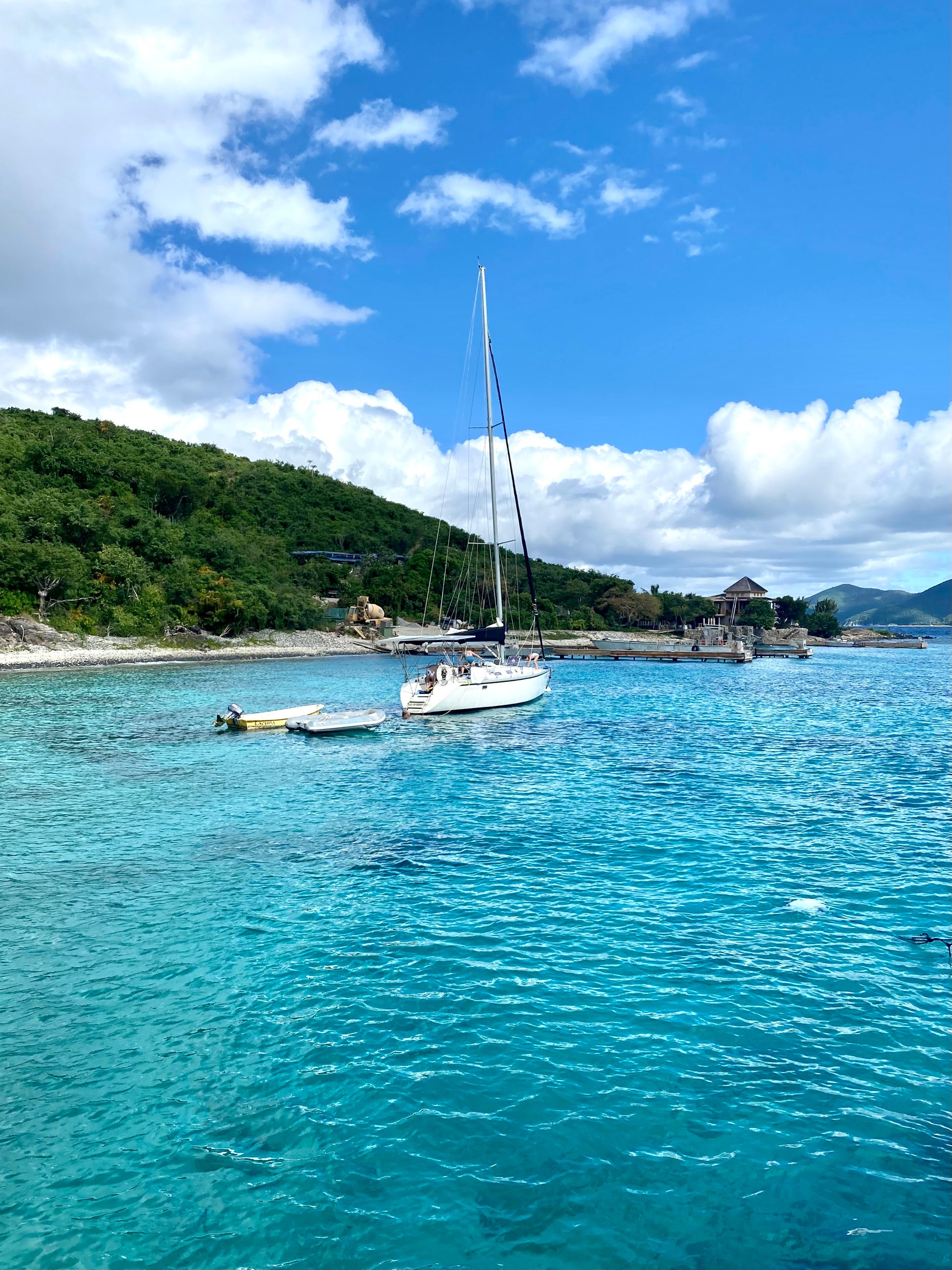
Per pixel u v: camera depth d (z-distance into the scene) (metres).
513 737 30.34
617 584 149.50
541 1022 9.11
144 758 26.06
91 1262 5.88
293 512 143.50
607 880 13.79
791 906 12.50
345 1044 8.72
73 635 72.56
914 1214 6.28
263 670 65.94
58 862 15.14
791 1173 6.73
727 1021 9.10
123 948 11.23
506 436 38.78
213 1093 7.89
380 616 106.12
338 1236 6.11
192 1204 6.46
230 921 12.20
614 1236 6.08
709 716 37.09
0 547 73.12
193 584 88.94
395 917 12.27
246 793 20.89
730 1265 5.81
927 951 10.88
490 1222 6.23
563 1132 7.26
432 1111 7.58
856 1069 8.16
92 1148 7.12
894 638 169.88
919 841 15.98
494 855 15.32
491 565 59.41
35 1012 9.45
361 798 20.23
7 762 25.44
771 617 155.25
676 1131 7.25
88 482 101.12
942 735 30.88
